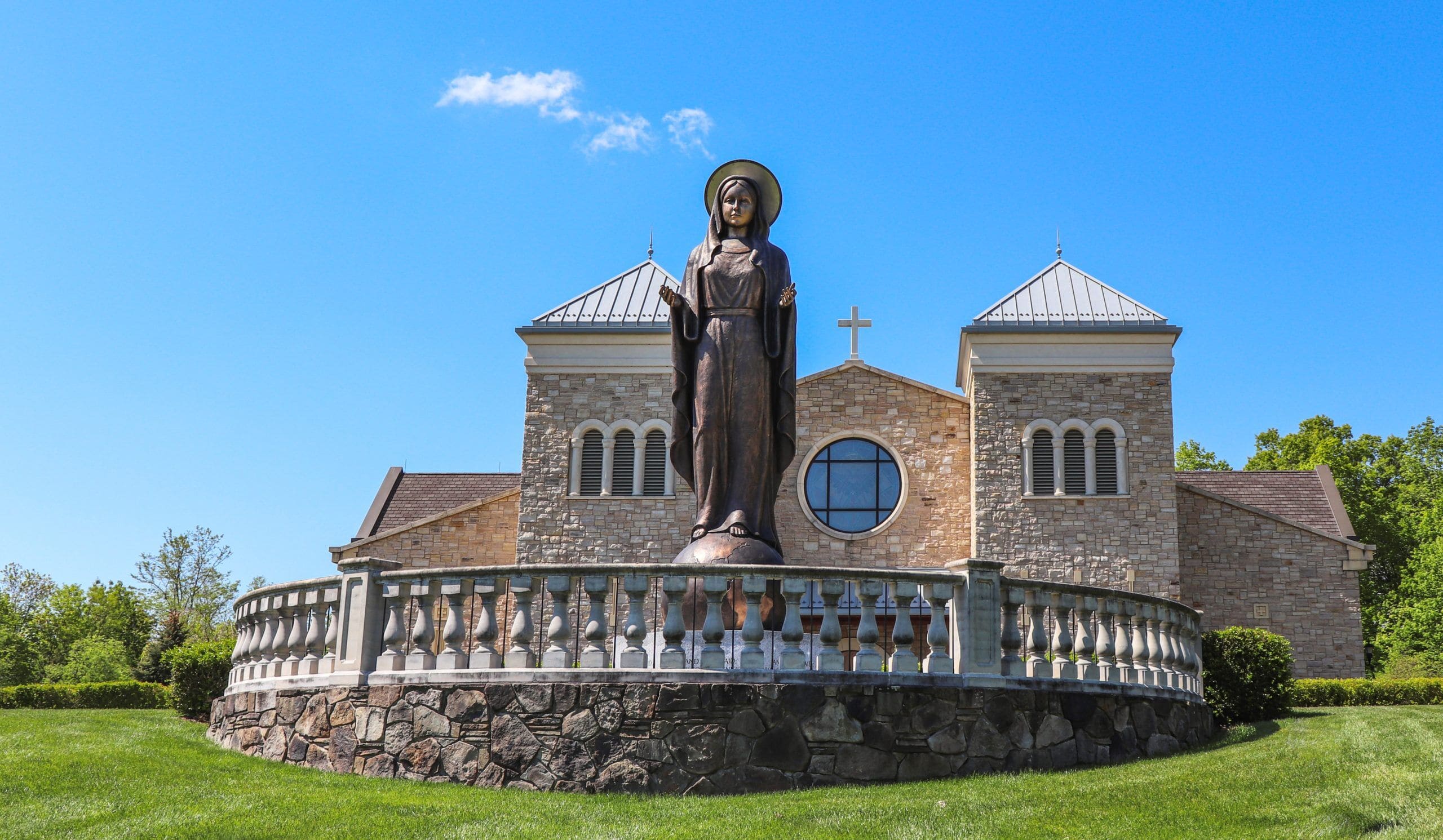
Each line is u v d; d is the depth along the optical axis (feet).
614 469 122.72
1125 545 115.14
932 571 46.60
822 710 43.78
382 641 47.91
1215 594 118.42
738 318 55.77
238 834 36.32
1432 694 91.81
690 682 43.55
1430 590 152.76
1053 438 118.11
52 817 38.27
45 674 218.59
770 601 50.26
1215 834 34.96
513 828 36.91
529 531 121.70
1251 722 69.46
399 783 44.19
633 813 39.04
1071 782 42.63
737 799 41.01
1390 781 40.88
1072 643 49.37
